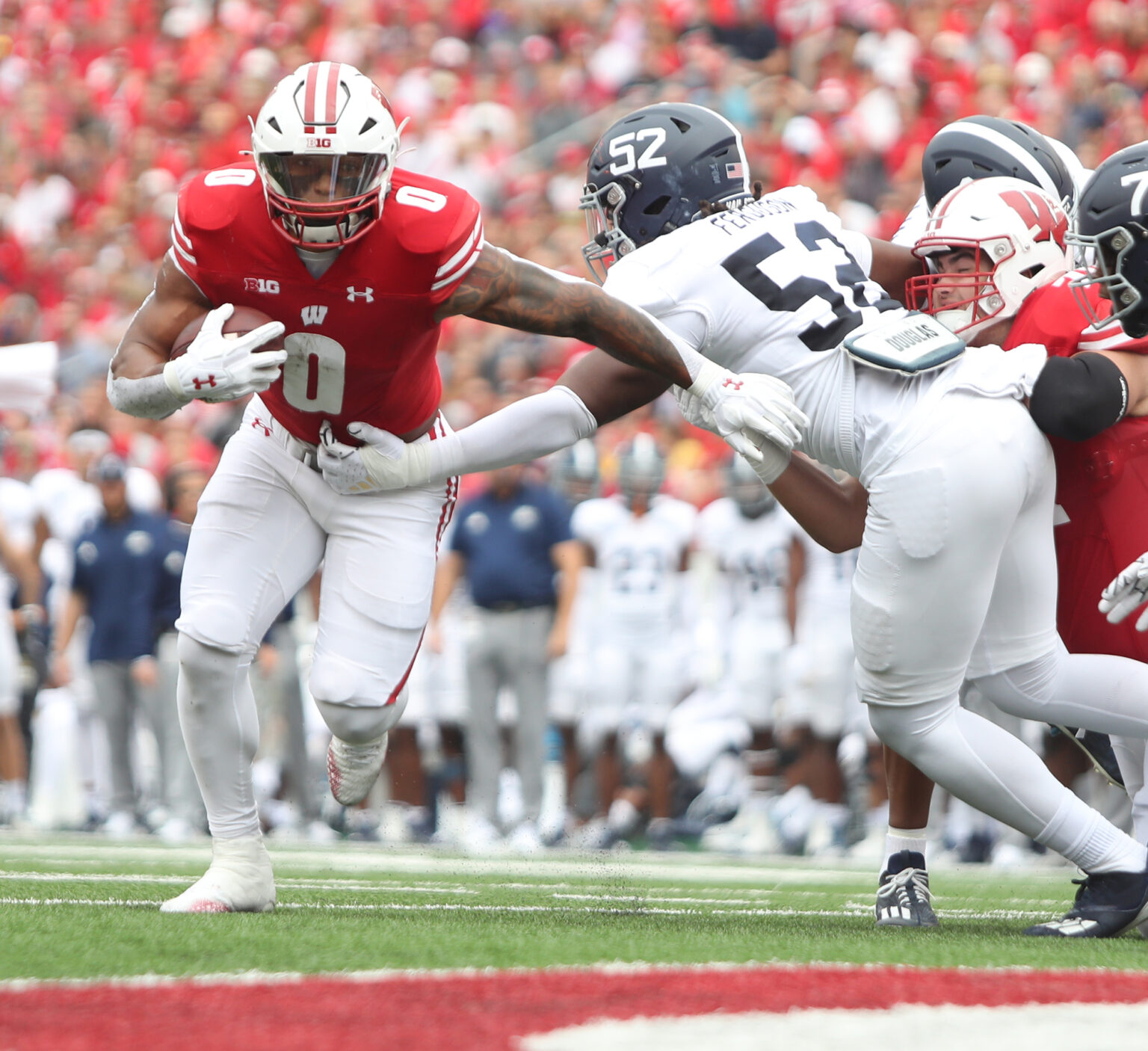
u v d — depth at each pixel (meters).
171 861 19.44
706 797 30.23
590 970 8.38
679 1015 6.99
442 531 12.83
